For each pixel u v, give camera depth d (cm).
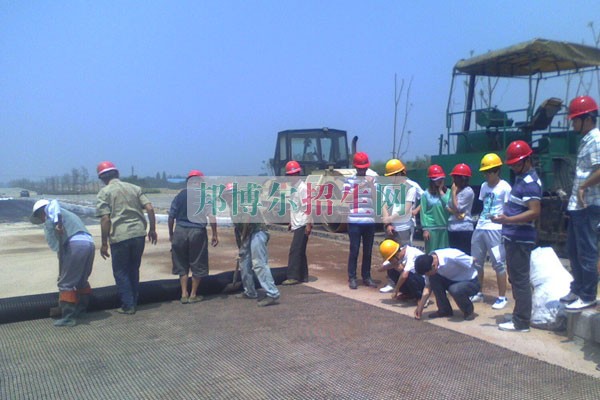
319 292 743
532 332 552
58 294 652
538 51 939
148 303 700
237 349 518
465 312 603
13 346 538
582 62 976
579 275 500
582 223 485
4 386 441
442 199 711
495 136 1044
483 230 635
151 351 519
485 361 475
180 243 700
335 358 488
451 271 599
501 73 1083
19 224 1781
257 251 681
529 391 415
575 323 516
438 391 416
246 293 715
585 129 483
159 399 414
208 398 414
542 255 593
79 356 509
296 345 525
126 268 650
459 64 1091
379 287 776
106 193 646
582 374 446
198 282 708
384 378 442
